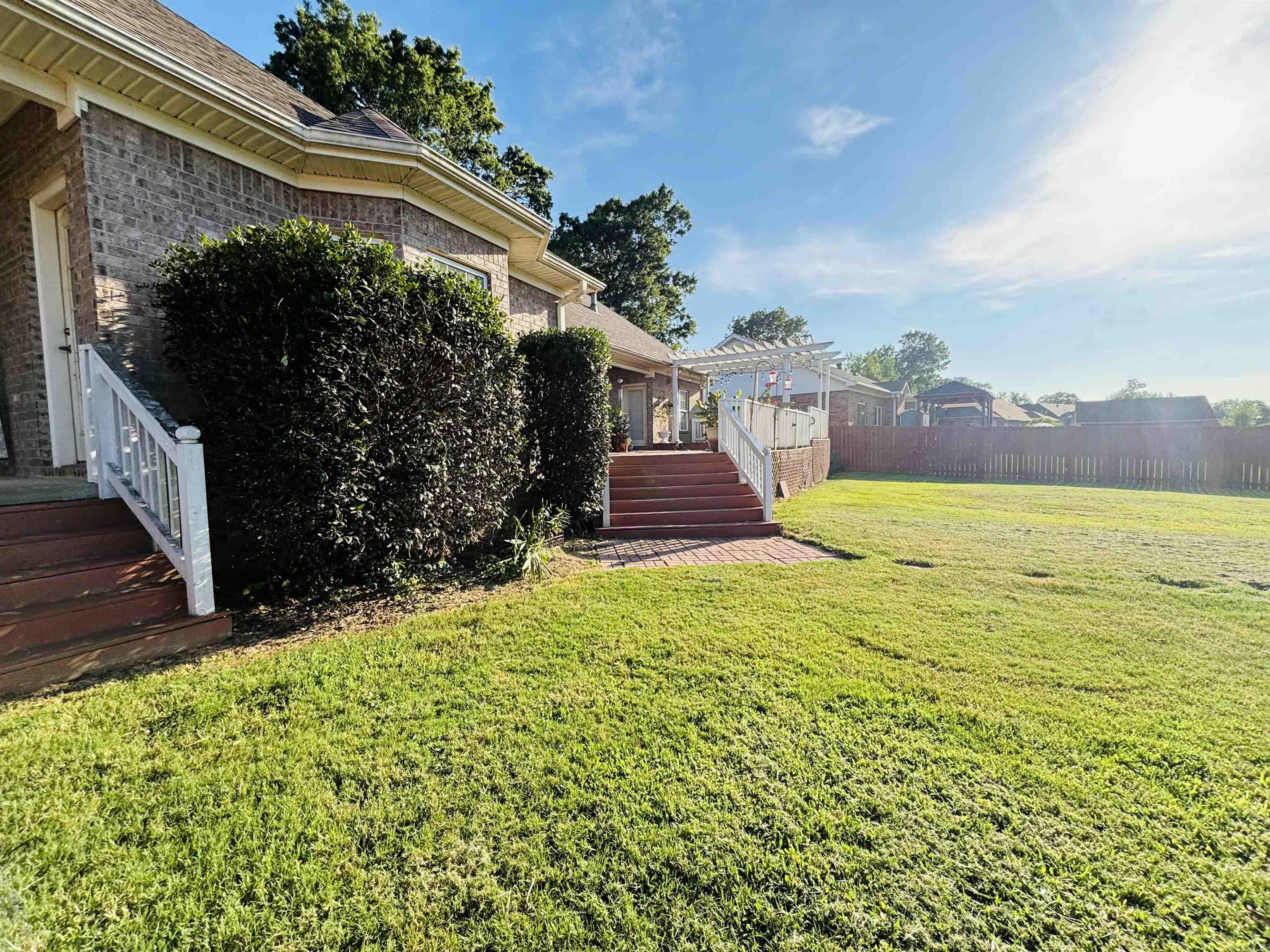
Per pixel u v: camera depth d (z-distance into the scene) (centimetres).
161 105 476
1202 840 204
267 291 397
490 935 168
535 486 766
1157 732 276
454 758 254
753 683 328
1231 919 173
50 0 374
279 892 182
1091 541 734
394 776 240
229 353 398
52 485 459
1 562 346
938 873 189
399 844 202
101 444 427
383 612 461
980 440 1883
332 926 170
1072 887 184
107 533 393
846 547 702
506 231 822
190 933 167
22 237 525
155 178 482
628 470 990
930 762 251
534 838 206
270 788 232
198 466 381
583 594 504
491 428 554
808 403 2416
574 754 257
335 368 409
